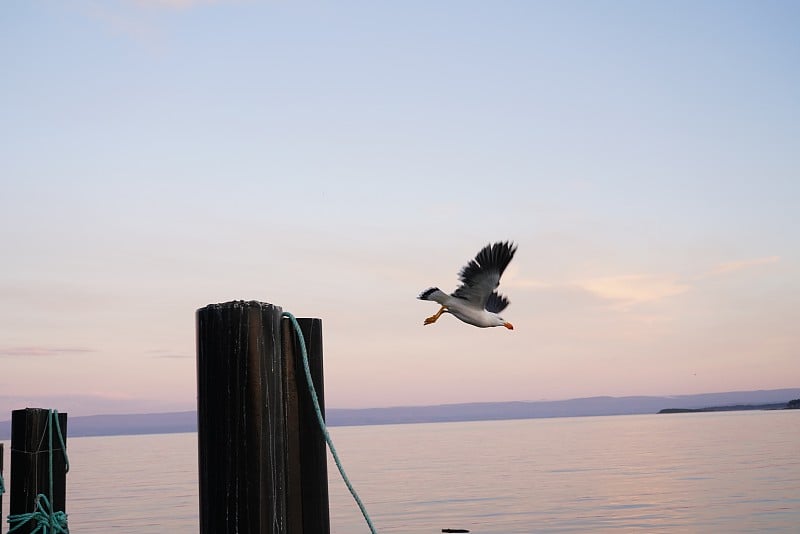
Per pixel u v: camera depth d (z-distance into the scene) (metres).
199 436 4.61
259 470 4.46
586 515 28.50
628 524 26.16
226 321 4.55
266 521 4.46
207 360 4.55
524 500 33.59
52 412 8.07
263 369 4.56
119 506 33.50
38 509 7.74
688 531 24.39
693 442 83.69
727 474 42.34
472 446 96.44
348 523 27.53
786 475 40.53
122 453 109.06
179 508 32.12
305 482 5.16
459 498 34.91
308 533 5.11
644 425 183.12
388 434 193.38
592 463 55.53
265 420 4.53
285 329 5.22
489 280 12.52
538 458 64.94
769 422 166.00
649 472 45.69
